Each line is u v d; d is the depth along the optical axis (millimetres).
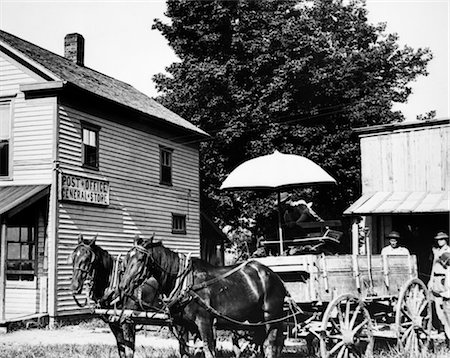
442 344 13430
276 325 11000
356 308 11328
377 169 18922
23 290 20469
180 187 29078
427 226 17969
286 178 13539
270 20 35000
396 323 11734
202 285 10297
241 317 10594
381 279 12109
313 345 11844
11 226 21094
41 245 20328
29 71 21047
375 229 18328
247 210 33312
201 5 35156
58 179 20359
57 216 20234
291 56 33656
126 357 11258
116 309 11148
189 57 35406
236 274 10734
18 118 21062
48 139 20562
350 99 34781
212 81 33625
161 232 27031
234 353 11977
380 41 39531
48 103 20719
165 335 16984
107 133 23547
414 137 18344
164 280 10258
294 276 11461
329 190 34625
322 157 33312
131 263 9977
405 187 18344
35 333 17922
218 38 34312
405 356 11234
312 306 11477
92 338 16797
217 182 35000
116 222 23656
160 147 27484
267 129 33250
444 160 17766
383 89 37406
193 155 30719
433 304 14805
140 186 25594
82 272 11469
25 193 19641
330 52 36344
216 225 33156
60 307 19922
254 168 13969
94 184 22312
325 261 11125
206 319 10195
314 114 33594
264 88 33812
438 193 17422
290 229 14898
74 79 22594
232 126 32781
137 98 28406
